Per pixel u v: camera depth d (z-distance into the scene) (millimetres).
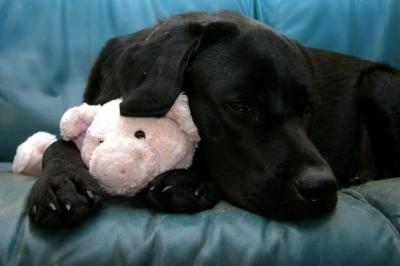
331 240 780
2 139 1342
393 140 1225
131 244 754
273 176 833
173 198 798
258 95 873
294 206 803
